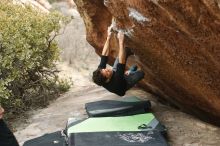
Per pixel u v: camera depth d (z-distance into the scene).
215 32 3.57
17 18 8.05
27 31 7.88
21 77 7.89
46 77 8.59
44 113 7.35
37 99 8.06
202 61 4.28
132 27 4.74
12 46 7.34
